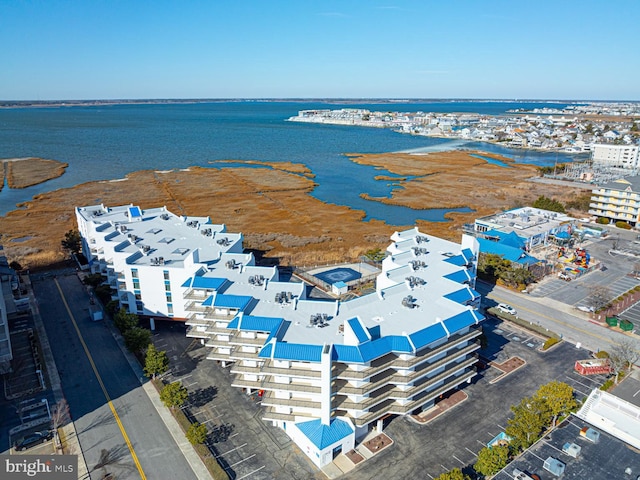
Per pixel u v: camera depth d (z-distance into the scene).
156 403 73.00
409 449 63.53
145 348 85.31
